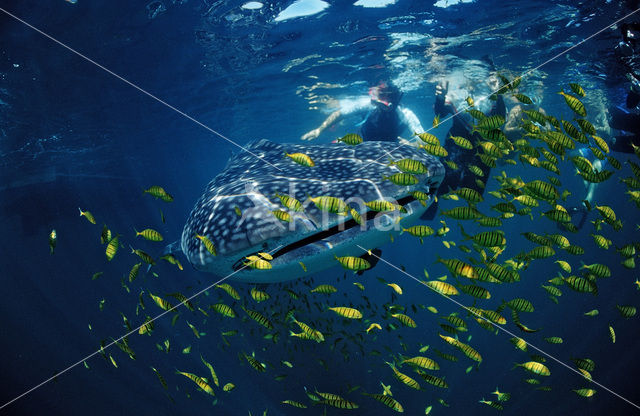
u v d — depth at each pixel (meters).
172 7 8.98
